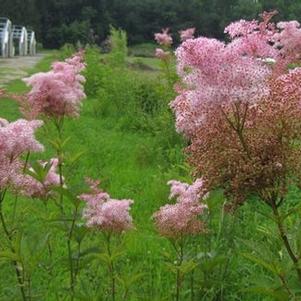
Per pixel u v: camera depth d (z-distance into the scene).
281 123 2.50
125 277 3.69
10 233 3.55
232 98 2.40
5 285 4.53
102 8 57.16
